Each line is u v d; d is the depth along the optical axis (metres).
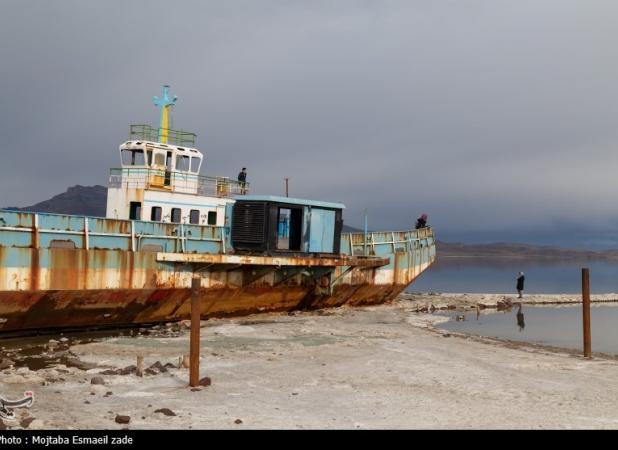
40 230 25.77
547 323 36.53
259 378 17.59
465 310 43.50
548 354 24.23
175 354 21.92
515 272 150.75
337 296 38.84
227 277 32.12
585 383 17.78
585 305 23.50
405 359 21.22
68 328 27.50
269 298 34.69
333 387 16.56
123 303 28.44
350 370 19.02
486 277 117.94
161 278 29.42
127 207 32.22
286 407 14.23
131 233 28.55
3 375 17.12
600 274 143.88
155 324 30.41
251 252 32.56
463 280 103.75
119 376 17.33
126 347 23.33
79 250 26.70
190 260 29.72
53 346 23.86
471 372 19.03
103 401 14.37
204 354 21.55
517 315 41.00
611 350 26.44
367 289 40.53
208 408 13.95
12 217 25.08
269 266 32.94
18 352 22.41
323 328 29.59
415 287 80.81
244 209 32.66
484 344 26.39
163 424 12.44
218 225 33.88
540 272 153.12
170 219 32.88
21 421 12.12
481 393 16.12
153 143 33.22
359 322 33.09
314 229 34.41
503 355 23.11
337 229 35.88
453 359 21.53
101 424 12.29
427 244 45.59
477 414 13.84
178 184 33.84
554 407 14.68
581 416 13.82
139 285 28.62
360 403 14.76
